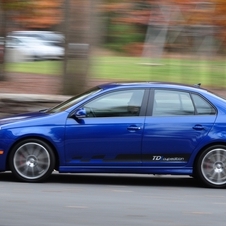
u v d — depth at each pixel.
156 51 28.50
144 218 8.83
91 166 11.66
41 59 35.44
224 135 11.75
